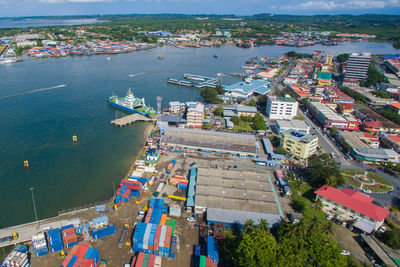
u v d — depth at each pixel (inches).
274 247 3533.5
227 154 6850.4
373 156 6584.6
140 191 5221.5
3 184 5644.7
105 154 6924.2
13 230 4237.2
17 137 7559.1
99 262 3725.4
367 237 4279.0
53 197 5315.0
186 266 3740.2
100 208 4719.5
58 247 3882.9
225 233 4296.3
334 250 3545.8
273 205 4761.3
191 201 4845.0
